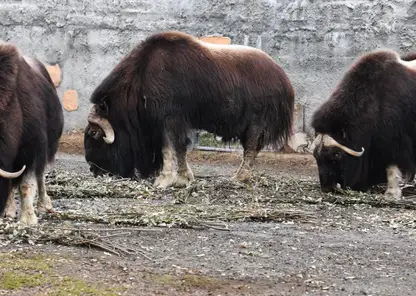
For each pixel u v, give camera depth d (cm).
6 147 669
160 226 721
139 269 616
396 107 877
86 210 769
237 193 867
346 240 700
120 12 1318
